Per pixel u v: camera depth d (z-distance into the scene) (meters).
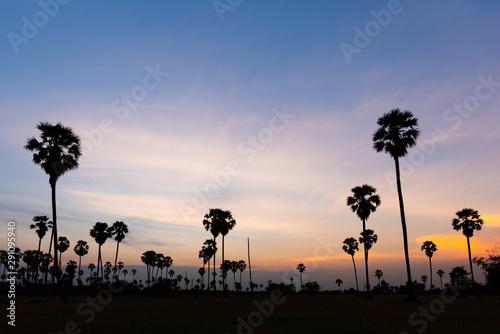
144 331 13.33
